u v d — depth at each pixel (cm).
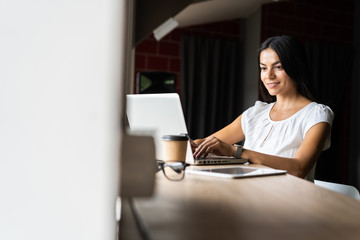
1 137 25
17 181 25
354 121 480
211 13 412
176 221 46
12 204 25
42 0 27
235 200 60
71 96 26
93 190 26
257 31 427
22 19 26
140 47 425
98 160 27
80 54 27
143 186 46
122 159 45
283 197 63
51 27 26
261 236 39
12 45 26
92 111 27
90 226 27
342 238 39
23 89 26
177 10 212
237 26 466
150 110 129
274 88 182
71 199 26
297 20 447
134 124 133
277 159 140
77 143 26
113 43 28
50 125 26
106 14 28
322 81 462
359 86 477
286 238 39
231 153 138
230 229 42
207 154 139
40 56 26
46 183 25
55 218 25
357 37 482
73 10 27
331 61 465
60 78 26
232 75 455
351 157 478
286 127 174
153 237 38
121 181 45
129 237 41
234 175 87
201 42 442
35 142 25
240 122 204
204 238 38
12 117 25
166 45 435
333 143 468
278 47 175
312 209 54
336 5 474
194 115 439
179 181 81
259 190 70
